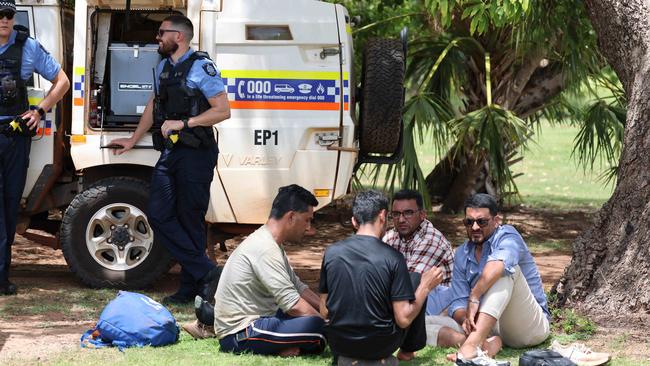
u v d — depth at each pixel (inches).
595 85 890.1
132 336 433.4
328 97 555.5
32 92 556.1
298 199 414.9
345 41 557.3
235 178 553.3
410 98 776.9
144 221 563.2
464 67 852.6
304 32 553.3
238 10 553.3
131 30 582.6
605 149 854.5
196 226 526.3
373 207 389.7
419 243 475.5
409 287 380.2
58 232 622.8
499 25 640.4
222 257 714.8
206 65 510.6
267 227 419.8
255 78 551.8
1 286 548.7
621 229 486.9
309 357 417.1
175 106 510.3
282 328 414.6
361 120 579.5
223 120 517.0
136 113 556.7
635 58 503.8
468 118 767.7
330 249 388.5
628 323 474.0
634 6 504.4
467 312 422.0
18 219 581.3
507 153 873.5
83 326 481.4
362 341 379.6
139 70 556.7
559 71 912.3
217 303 423.2
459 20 828.0
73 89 552.1
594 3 525.3
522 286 427.2
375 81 568.1
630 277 479.8
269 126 551.8
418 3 874.8
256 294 419.5
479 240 430.3
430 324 439.5
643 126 491.2
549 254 780.0
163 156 519.8
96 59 559.2
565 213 1031.6
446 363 410.9
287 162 553.6
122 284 564.1
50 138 556.7
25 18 560.7
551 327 476.7
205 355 418.6
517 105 924.0
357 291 379.2
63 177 588.1
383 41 582.2
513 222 952.9
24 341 446.6
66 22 588.1
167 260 564.1
